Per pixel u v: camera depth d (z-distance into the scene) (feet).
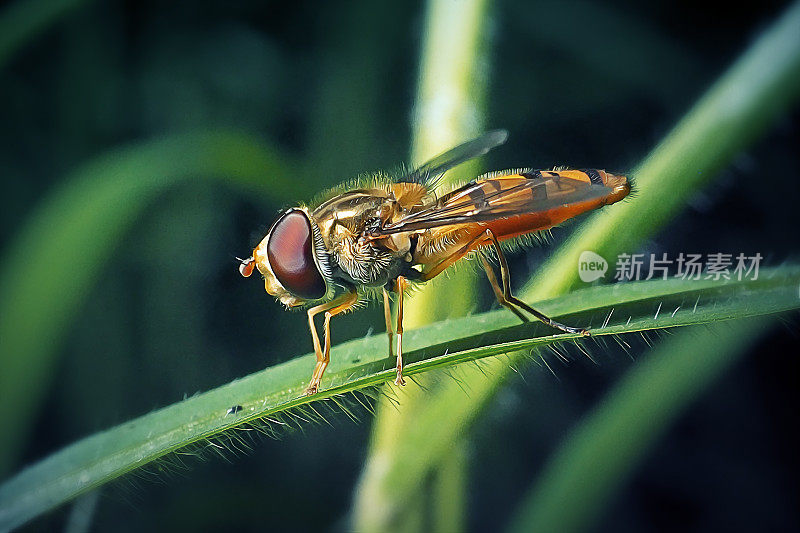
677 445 0.38
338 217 0.32
